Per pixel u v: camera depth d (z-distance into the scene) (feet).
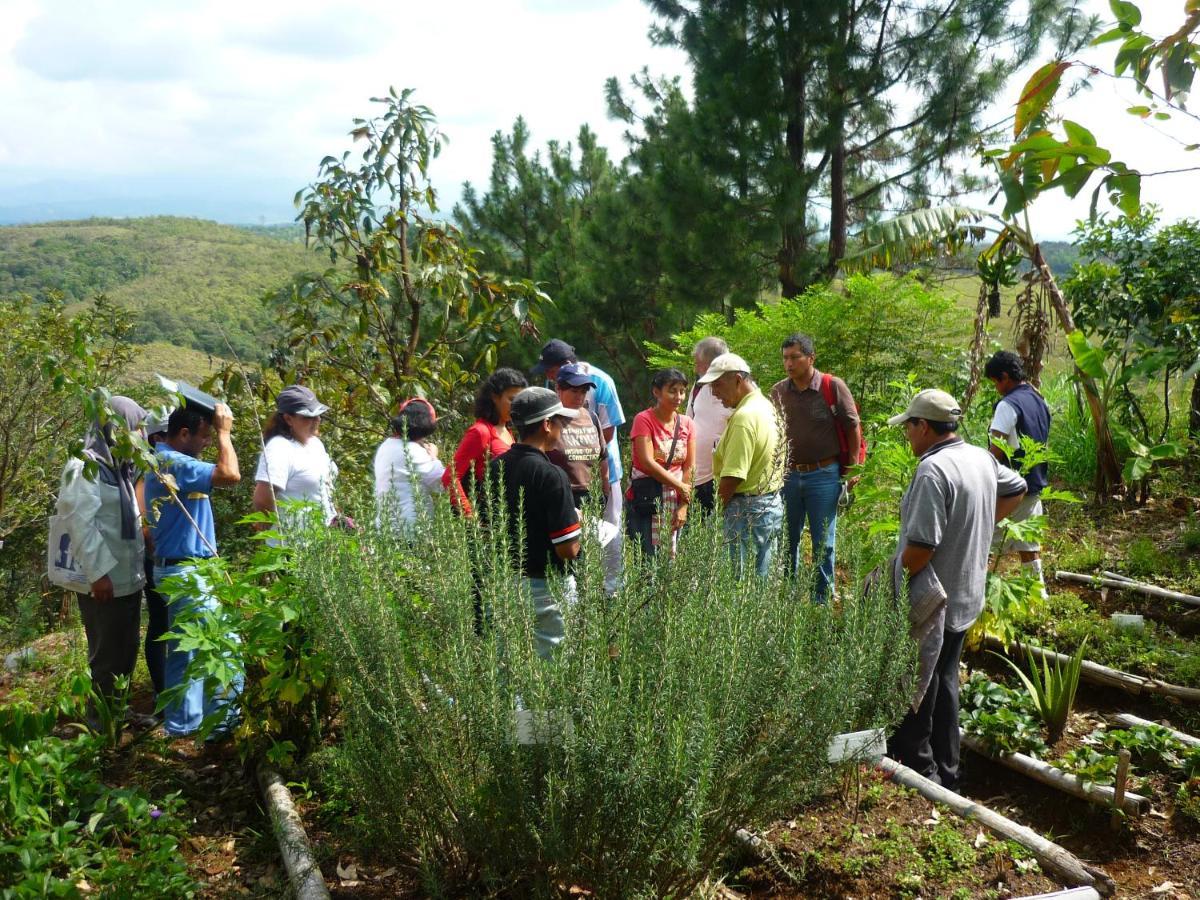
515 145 60.95
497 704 8.91
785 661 10.02
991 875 10.87
